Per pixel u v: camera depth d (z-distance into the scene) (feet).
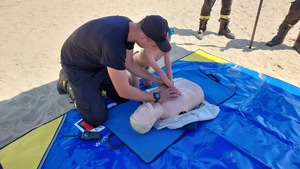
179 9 18.42
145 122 7.16
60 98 9.76
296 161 6.78
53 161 6.95
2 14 17.48
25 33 14.92
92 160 6.95
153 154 7.01
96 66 7.51
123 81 6.53
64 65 7.73
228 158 6.88
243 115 8.21
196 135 7.54
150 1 19.90
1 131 8.34
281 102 8.79
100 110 7.75
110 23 6.23
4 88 10.32
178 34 14.67
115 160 6.95
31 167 6.79
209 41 13.93
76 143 7.43
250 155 6.93
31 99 9.73
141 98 7.30
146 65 9.04
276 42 13.28
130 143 7.34
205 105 8.42
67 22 16.42
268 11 17.66
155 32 5.65
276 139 7.39
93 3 19.62
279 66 11.68
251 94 9.16
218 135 7.50
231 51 12.88
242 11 17.70
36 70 11.54
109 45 5.95
